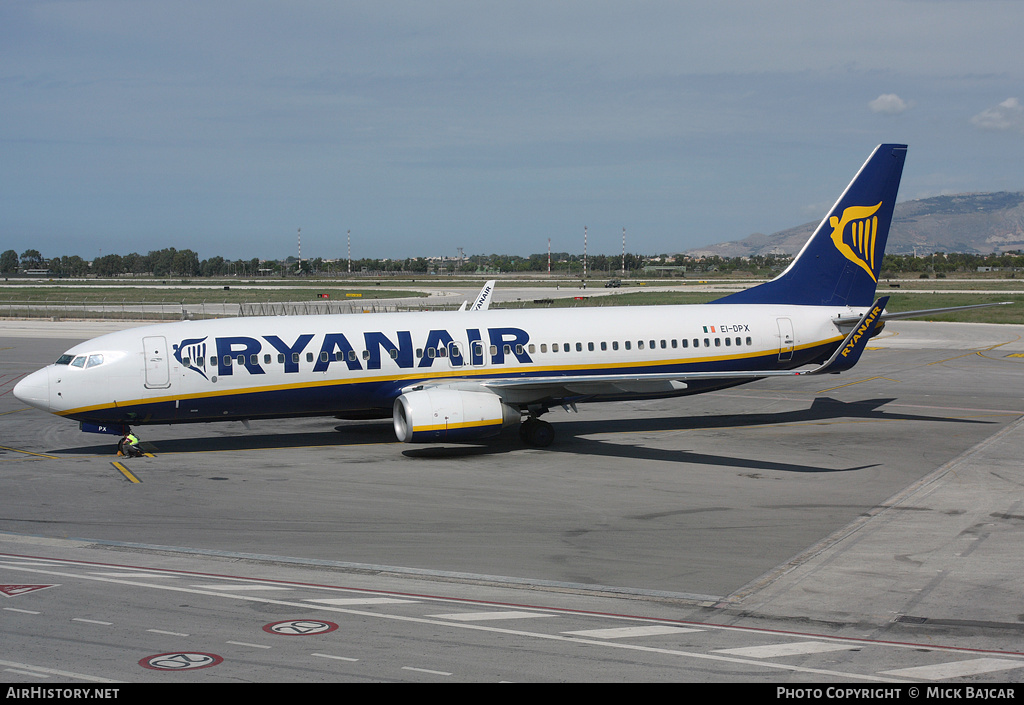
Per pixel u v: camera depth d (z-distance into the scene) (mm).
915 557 40531
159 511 50125
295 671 28125
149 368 65188
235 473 60375
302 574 38844
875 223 81750
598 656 29344
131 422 66562
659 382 67375
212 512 49875
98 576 38344
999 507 49594
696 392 77500
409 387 70312
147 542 44031
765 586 36719
